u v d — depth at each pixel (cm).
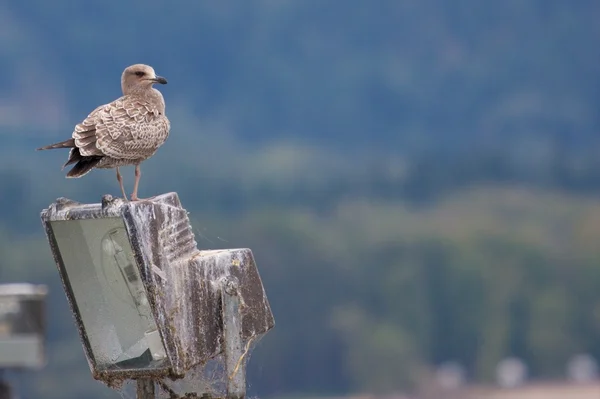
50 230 583
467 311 5912
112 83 13862
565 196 7775
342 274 5781
